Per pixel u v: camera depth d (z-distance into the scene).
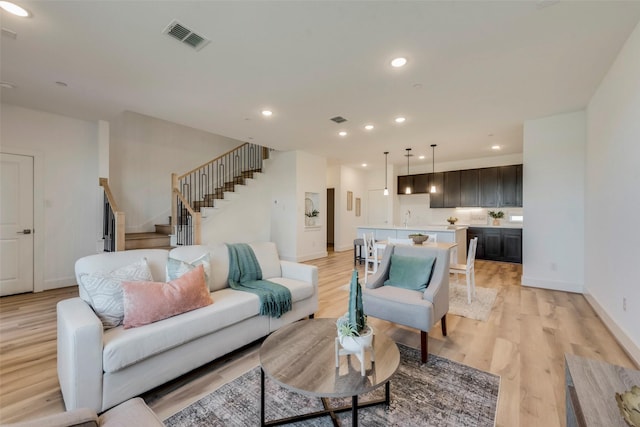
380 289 2.66
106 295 1.82
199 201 6.64
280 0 1.88
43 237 4.11
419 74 2.89
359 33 2.23
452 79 2.99
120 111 4.01
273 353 1.57
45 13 2.00
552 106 3.75
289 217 6.65
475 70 2.80
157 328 1.74
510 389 1.86
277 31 2.21
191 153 6.92
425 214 8.26
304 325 1.94
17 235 3.91
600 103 3.12
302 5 1.93
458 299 3.73
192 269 2.24
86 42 2.35
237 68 2.77
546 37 2.29
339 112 3.95
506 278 4.96
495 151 6.47
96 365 1.51
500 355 2.30
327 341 1.71
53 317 3.07
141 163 6.01
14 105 3.82
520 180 6.53
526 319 3.05
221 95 3.40
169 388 1.86
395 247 3.03
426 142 5.67
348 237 8.66
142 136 6.04
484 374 2.02
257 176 6.95
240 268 2.77
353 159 7.53
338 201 8.39
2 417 1.60
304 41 2.34
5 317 3.07
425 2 1.90
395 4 1.92
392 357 1.53
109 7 1.95
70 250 4.33
